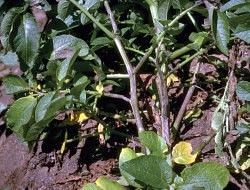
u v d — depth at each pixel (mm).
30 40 381
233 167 372
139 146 401
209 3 362
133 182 331
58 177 415
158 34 395
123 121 418
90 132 421
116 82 412
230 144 380
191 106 416
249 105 368
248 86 340
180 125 408
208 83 421
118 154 410
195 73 415
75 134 425
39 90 400
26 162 426
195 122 408
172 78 425
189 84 417
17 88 385
